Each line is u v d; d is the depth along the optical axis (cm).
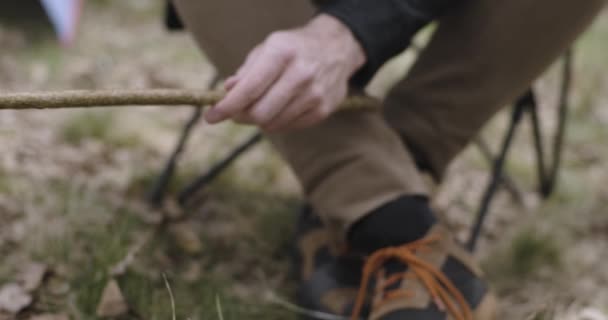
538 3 102
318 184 103
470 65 111
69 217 130
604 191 193
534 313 111
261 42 99
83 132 177
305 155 101
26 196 137
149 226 138
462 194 183
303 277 119
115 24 281
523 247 151
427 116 118
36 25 253
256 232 147
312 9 104
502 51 108
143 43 266
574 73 283
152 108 206
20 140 165
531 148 220
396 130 120
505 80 112
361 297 102
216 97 84
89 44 253
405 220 100
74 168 157
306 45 87
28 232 125
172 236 137
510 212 175
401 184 100
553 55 109
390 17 93
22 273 113
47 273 114
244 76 84
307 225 127
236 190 164
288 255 141
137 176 158
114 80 227
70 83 217
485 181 193
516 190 179
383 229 100
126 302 108
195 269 127
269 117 86
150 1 314
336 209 101
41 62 225
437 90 116
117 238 120
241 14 99
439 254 101
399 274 99
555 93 269
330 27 91
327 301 109
